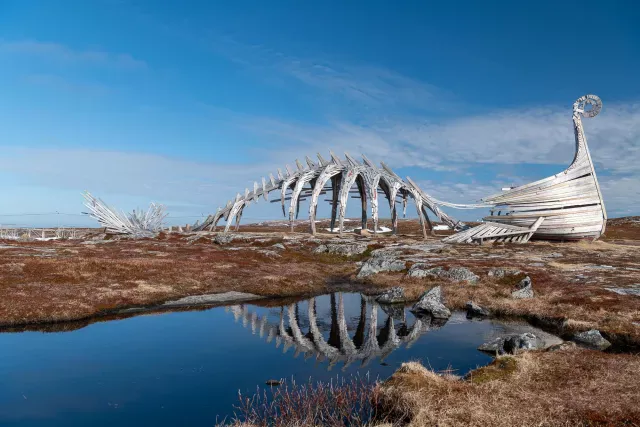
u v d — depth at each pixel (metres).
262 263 49.50
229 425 12.63
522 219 65.81
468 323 26.78
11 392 15.57
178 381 16.70
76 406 14.31
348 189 78.75
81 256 46.25
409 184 82.81
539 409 11.70
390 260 46.75
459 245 63.25
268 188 88.88
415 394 13.05
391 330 25.72
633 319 23.02
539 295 31.03
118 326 25.95
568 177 64.12
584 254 51.84
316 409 13.22
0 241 66.94
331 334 24.97
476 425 11.00
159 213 83.75
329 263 55.12
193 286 37.06
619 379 13.84
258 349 21.42
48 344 21.86
